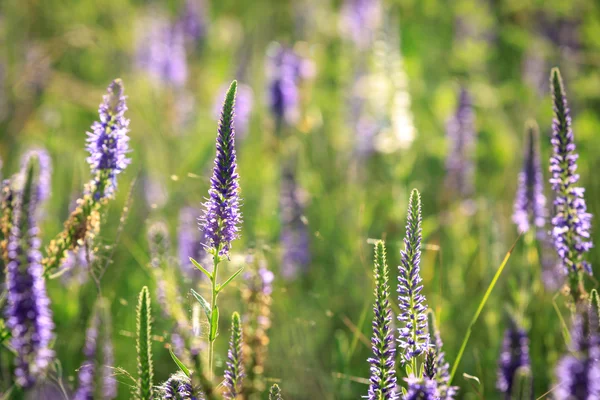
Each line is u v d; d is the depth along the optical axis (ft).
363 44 6.27
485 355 4.18
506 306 3.68
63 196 4.80
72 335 3.99
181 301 3.78
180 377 3.16
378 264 3.09
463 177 5.51
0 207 3.50
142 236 4.93
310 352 4.21
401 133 5.46
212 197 3.10
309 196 5.13
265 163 6.02
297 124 6.15
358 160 5.62
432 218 5.10
